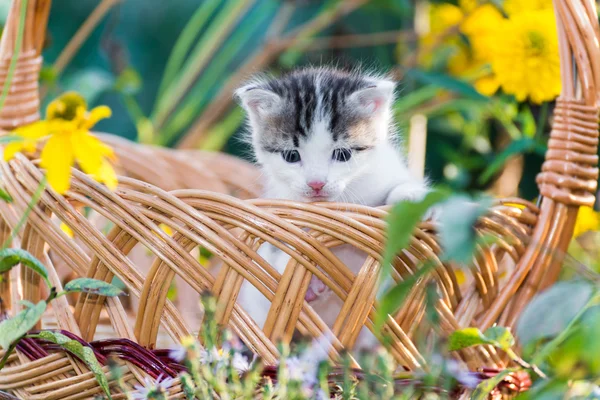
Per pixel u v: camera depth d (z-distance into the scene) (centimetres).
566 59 98
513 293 96
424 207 87
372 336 100
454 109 117
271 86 105
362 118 104
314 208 93
